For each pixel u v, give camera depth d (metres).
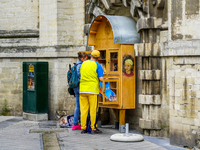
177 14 6.98
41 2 11.83
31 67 10.78
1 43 12.34
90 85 7.77
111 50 8.53
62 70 11.22
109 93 8.20
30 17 12.08
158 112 7.94
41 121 10.66
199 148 6.50
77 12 11.30
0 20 12.43
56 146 6.73
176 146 6.98
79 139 7.32
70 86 8.36
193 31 6.70
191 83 6.72
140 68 8.41
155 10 7.91
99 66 7.81
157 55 7.86
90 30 9.09
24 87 11.10
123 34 8.10
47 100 10.84
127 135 7.18
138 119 8.63
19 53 11.95
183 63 6.85
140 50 7.92
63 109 11.17
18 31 12.18
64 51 11.18
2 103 12.30
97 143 6.93
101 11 9.90
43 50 11.44
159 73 7.88
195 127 6.64
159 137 7.90
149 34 7.96
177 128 6.98
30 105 10.84
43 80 10.77
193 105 6.68
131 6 8.34
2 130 8.51
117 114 8.95
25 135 7.74
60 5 11.27
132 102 8.32
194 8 6.69
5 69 12.27
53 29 11.34
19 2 12.20
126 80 8.24
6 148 6.45
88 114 8.12
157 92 7.93
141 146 6.67
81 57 8.41
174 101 7.07
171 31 7.11
